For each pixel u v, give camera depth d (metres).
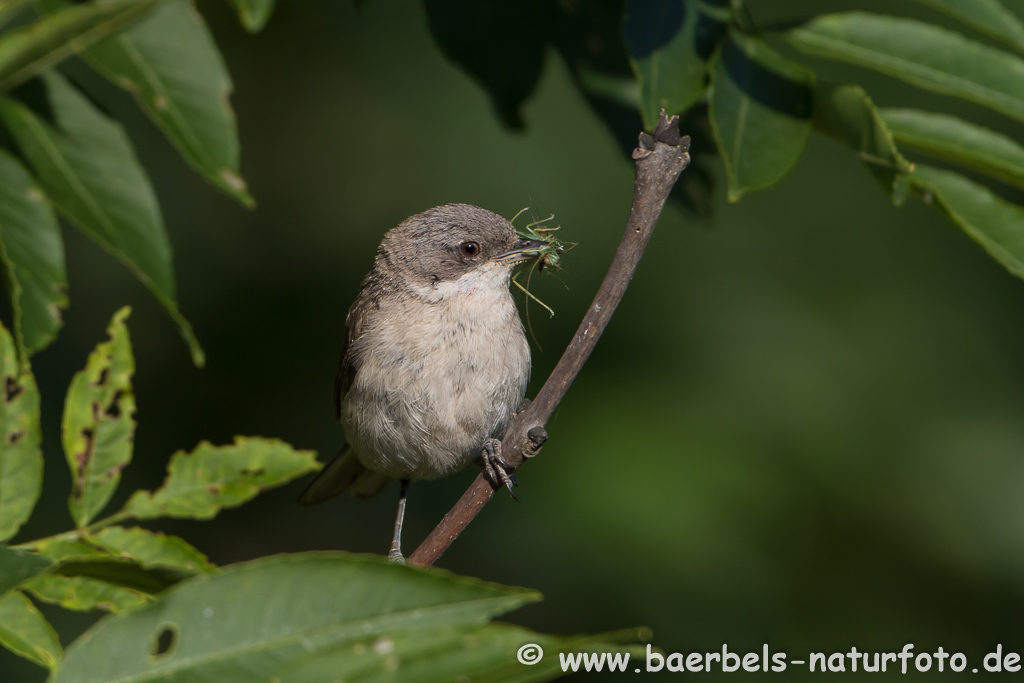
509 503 11.08
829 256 12.20
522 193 11.54
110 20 3.17
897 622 10.84
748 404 11.41
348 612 3.55
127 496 10.78
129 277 11.20
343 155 12.12
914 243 12.32
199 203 11.66
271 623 3.52
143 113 11.12
